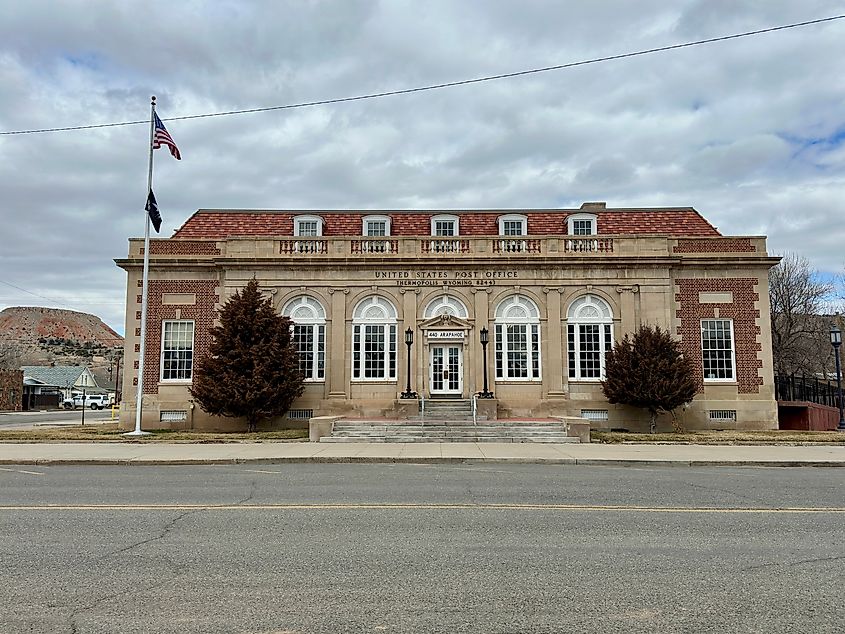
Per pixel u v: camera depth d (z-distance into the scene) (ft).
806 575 23.24
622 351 93.09
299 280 100.83
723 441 74.79
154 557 25.38
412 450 67.46
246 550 26.45
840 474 51.83
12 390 209.56
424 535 29.17
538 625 18.56
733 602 20.43
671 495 40.50
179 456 61.98
